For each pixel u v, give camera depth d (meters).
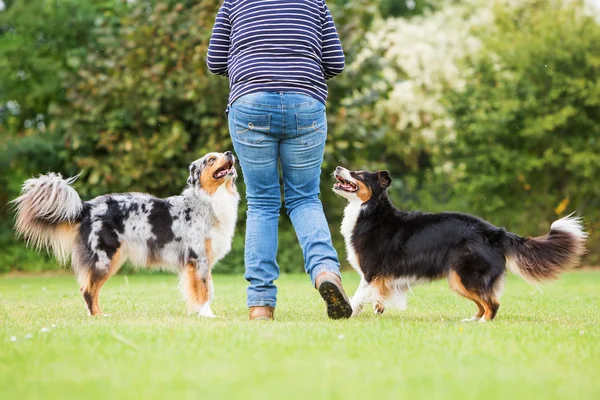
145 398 3.39
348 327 5.74
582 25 19.50
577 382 3.79
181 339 4.99
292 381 3.74
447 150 21.34
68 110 18.52
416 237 7.30
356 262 7.57
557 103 19.45
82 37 21.16
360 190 7.51
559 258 7.10
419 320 6.93
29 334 5.20
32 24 20.66
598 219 20.33
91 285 7.30
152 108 17.50
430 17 26.42
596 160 18.97
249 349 4.61
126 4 20.41
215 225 7.55
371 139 18.59
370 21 21.20
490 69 19.98
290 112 6.25
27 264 19.45
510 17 20.97
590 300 9.62
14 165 19.55
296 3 6.34
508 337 5.33
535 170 20.00
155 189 18.33
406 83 22.92
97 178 17.34
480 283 6.98
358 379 3.79
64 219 7.38
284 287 12.24
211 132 17.84
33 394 3.48
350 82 18.25
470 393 3.50
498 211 20.19
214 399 3.36
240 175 18.06
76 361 4.26
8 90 20.89
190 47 18.03
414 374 3.95
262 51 6.26
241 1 6.43
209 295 7.46
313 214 6.55
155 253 7.54
